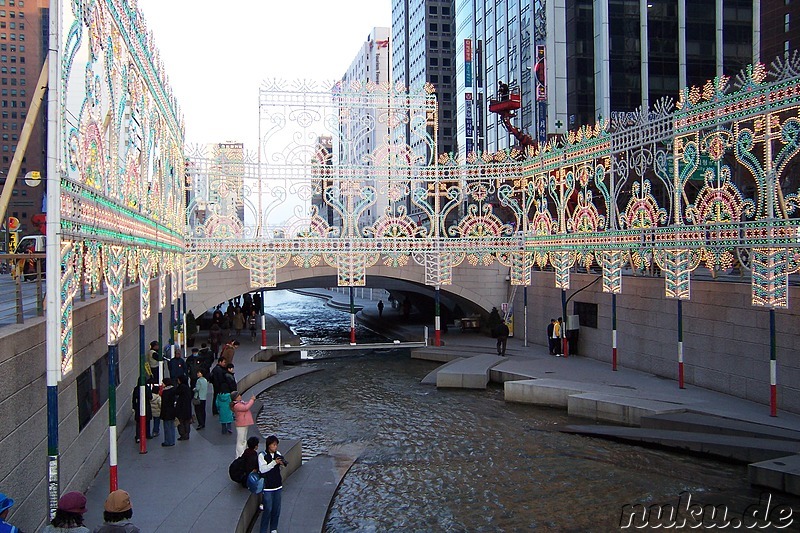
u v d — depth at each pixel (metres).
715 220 16.84
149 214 13.62
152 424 15.12
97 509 10.18
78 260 8.18
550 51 51.19
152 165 14.19
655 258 19.09
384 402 20.83
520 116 57.44
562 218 24.27
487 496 12.88
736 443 13.77
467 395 21.52
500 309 30.97
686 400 17.20
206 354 18.95
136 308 17.33
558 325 25.22
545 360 24.23
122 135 10.49
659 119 18.92
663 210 18.92
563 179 24.34
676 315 19.83
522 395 19.91
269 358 28.53
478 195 27.06
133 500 10.70
